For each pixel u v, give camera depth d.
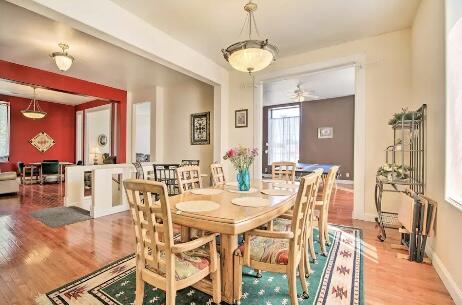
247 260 1.60
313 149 8.27
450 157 1.94
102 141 8.67
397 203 3.39
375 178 3.50
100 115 8.70
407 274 2.06
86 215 3.91
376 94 3.51
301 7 2.83
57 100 8.23
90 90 5.67
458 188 1.84
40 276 2.04
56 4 2.25
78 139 8.82
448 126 1.96
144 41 3.15
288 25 3.25
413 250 2.30
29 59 4.19
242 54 2.33
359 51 3.63
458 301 1.64
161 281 1.37
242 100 4.86
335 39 3.64
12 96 7.69
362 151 3.60
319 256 2.39
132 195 1.40
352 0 2.70
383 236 2.80
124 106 6.49
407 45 3.31
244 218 1.46
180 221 1.59
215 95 4.90
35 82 4.64
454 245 1.78
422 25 2.69
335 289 1.83
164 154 6.28
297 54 4.20
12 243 2.75
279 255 1.57
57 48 3.73
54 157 8.55
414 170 2.79
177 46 3.70
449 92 1.95
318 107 8.16
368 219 3.56
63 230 3.19
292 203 2.03
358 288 1.85
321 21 3.14
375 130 3.51
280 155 8.97
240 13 2.97
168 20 3.13
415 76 3.03
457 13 1.84
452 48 1.93
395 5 2.80
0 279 2.00
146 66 4.61
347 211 4.13
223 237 1.68
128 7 2.84
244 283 1.93
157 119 6.17
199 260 1.50
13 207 4.44
